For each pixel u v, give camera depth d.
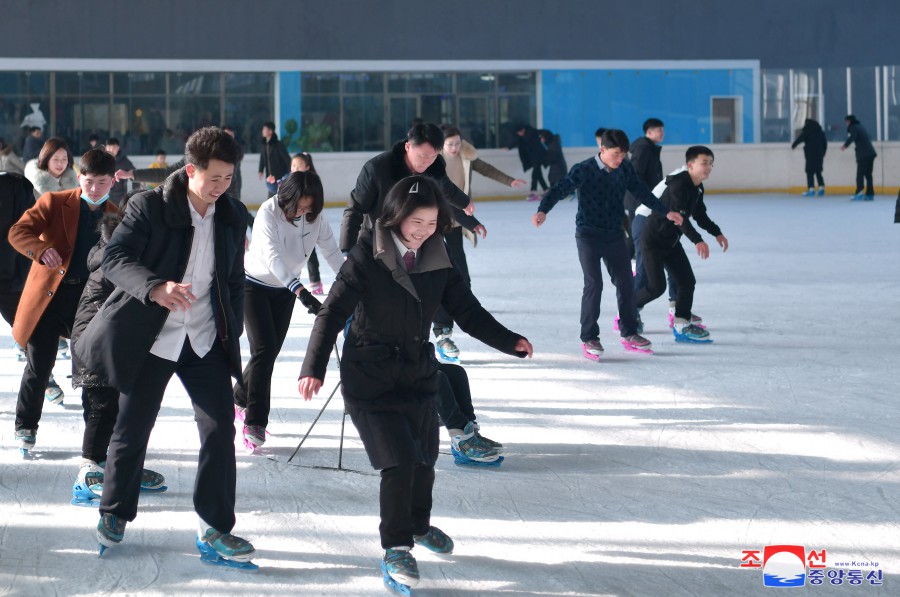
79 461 5.25
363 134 26.84
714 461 5.16
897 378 6.98
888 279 11.80
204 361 3.89
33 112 24.38
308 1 26.08
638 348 7.95
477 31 27.45
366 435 3.72
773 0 28.84
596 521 4.34
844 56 29.12
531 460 5.24
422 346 3.82
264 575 3.80
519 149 27.03
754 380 6.98
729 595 3.59
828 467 5.02
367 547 4.08
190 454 5.35
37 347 5.15
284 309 5.63
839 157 27.61
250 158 25.48
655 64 28.56
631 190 7.80
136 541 4.14
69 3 24.38
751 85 28.98
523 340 3.86
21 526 4.32
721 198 26.25
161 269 3.80
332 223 19.77
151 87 25.12
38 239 4.96
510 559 3.94
